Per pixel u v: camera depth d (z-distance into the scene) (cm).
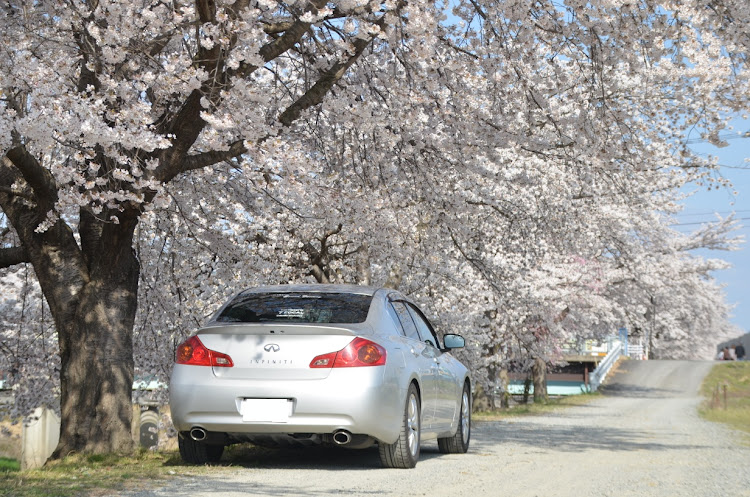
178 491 788
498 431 2089
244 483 852
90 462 1079
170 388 968
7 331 2062
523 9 1291
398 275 2270
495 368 3962
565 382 7681
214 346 962
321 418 930
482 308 2867
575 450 1470
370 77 1497
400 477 939
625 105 2089
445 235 2019
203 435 956
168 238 1828
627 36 1324
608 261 4984
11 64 1084
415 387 1073
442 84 1452
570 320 4778
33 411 2291
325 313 1023
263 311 1031
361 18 1203
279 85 1742
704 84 1455
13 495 728
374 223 1667
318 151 1697
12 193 1239
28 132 932
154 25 1073
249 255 1783
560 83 1523
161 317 1883
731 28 1284
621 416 3161
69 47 1222
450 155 1595
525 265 3052
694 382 6856
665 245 5566
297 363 941
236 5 1092
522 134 1559
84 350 1229
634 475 1057
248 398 939
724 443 1781
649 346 9506
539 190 2600
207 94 1148
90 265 1273
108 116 1035
